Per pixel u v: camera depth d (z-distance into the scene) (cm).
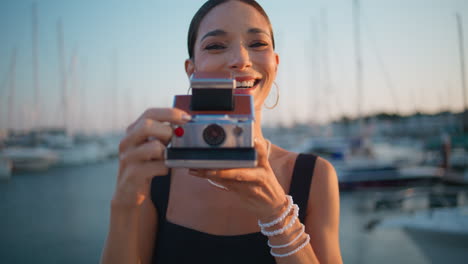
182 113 98
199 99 104
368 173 1652
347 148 2039
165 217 140
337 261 126
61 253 918
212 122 96
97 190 1838
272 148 156
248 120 98
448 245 855
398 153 3500
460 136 2495
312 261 112
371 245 901
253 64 142
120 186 106
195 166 95
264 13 149
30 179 2264
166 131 98
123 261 109
